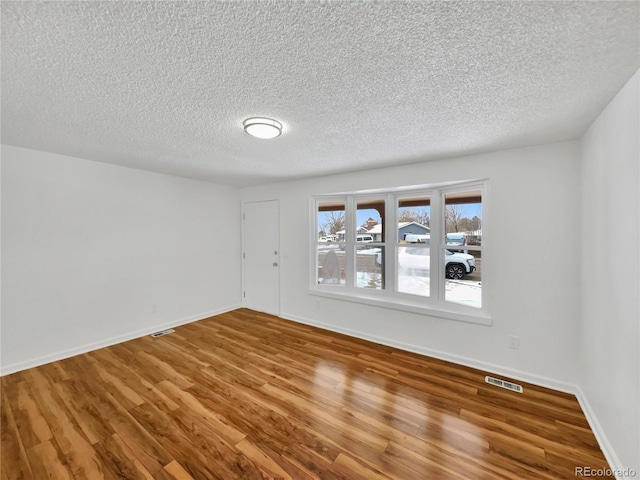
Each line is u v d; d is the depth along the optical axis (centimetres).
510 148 241
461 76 133
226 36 106
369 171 327
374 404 207
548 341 229
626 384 138
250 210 463
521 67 126
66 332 285
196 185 407
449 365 269
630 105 134
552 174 225
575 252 217
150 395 218
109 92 151
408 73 131
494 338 253
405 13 95
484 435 175
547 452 162
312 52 115
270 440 172
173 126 197
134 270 339
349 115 177
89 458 157
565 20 97
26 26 101
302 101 159
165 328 371
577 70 128
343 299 355
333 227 385
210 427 183
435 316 286
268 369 260
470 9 93
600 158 172
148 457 158
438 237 301
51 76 135
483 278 267
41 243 269
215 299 436
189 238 399
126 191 329
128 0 90
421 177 290
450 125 192
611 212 156
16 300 255
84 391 222
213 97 155
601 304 171
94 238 305
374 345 318
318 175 365
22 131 210
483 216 266
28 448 163
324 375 250
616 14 94
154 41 109
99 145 244
